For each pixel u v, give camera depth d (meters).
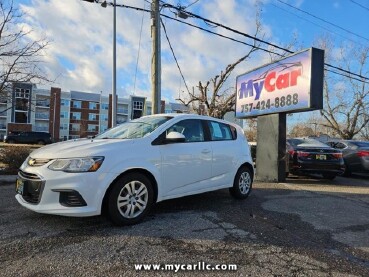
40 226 4.61
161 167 5.18
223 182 6.40
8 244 3.95
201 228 4.73
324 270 3.55
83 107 80.88
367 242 4.54
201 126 6.17
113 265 3.46
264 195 7.65
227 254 3.84
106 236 4.27
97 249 3.85
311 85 8.84
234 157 6.66
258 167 10.98
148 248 3.92
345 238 4.66
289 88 9.60
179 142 5.28
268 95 10.48
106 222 4.84
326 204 6.88
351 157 12.60
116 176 4.57
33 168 4.54
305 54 9.08
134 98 85.38
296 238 4.54
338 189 9.17
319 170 10.37
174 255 3.76
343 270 3.57
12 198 6.32
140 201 4.87
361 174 13.85
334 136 38.53
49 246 3.91
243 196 6.90
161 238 4.27
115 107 21.44
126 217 4.69
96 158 4.47
